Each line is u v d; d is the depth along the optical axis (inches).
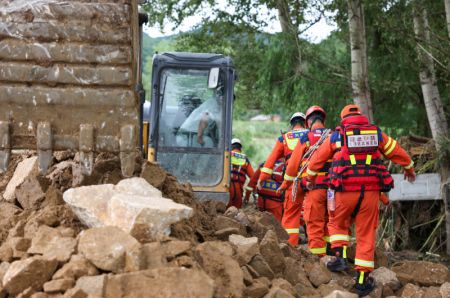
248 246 219.3
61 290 169.9
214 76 408.2
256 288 196.2
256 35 624.4
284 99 612.7
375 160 249.9
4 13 218.2
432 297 238.7
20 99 218.8
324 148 259.6
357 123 253.6
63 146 220.7
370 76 592.4
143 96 293.4
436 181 436.1
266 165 334.6
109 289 167.2
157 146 420.2
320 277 245.1
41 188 222.7
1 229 210.1
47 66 218.8
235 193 441.7
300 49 567.8
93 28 218.8
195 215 234.4
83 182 219.8
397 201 448.5
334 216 256.2
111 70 219.0
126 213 186.4
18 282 172.9
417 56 501.7
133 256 173.9
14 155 254.4
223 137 420.5
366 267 243.8
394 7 500.4
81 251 178.5
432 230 455.2
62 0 219.0
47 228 192.9
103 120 220.4
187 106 421.1
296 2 565.0
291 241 320.2
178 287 169.5
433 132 470.9
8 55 217.9
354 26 501.4
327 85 585.6
